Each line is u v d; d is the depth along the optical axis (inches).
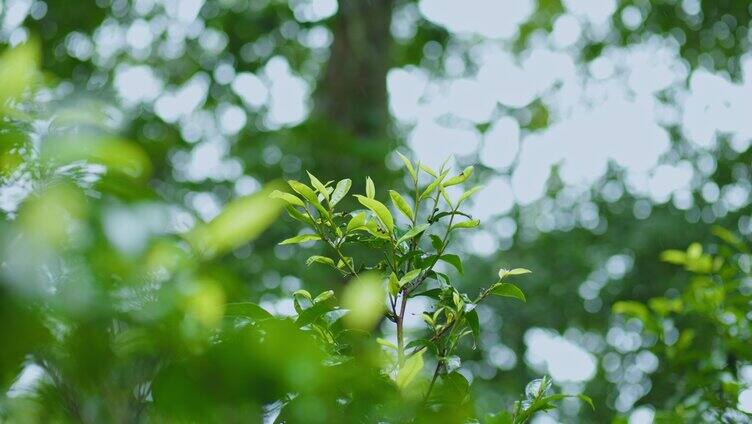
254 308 47.0
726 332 149.5
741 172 540.4
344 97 369.7
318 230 83.4
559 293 538.6
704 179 538.0
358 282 31.7
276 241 331.9
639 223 532.4
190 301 24.3
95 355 23.1
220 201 392.5
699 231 505.7
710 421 136.8
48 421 25.0
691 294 154.9
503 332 549.6
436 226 402.3
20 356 21.8
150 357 25.0
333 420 30.9
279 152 375.6
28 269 21.6
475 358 542.3
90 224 22.5
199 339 25.1
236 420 26.1
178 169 392.2
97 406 24.8
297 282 315.6
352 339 76.6
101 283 22.5
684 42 525.3
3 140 23.4
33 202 22.3
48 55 371.6
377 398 43.7
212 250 24.8
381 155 354.0
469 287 539.8
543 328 547.8
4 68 25.6
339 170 351.6
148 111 399.9
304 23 420.5
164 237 23.4
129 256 22.5
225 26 438.0
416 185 84.4
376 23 376.8
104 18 410.0
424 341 80.8
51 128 24.5
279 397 26.6
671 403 143.9
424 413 40.8
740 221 504.1
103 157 24.0
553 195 586.6
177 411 25.4
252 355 25.7
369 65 371.6
